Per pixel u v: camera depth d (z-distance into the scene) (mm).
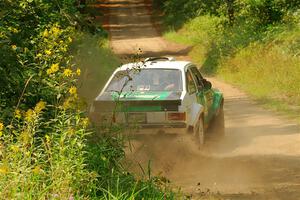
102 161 14664
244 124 32969
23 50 17422
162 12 140000
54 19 21344
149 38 108625
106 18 137250
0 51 15664
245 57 58406
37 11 19312
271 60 51438
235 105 40250
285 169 21344
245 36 66500
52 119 13906
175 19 120438
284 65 48812
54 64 15500
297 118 33500
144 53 90562
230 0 81375
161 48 95438
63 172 12656
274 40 57844
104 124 17547
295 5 69250
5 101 15938
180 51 90875
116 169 15289
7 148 12992
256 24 69750
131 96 22562
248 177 20266
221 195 17656
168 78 23844
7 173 12242
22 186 12078
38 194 12133
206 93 26078
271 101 39906
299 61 49125
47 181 12961
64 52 17906
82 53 36281
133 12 145250
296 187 18656
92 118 21859
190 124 22562
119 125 17359
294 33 59188
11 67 15844
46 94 15984
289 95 41969
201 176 20516
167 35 107312
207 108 25828
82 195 12727
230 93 46938
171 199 15117
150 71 24109
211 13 85188
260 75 50750
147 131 22062
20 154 12781
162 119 22062
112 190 14180
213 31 88688
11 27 17578
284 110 36250
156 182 15961
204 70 63938
